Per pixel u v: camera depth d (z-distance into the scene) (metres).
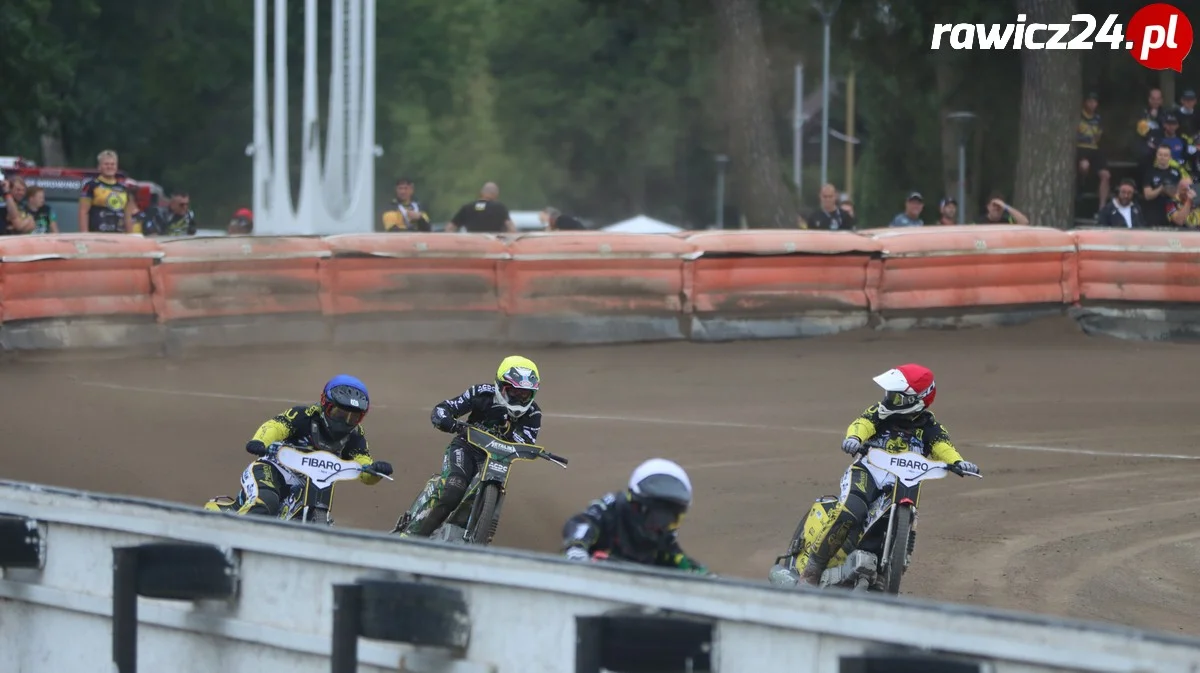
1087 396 54.16
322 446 29.94
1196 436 47.34
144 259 61.38
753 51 94.88
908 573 32.53
